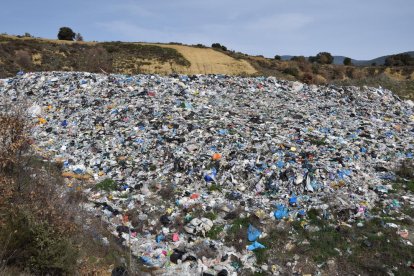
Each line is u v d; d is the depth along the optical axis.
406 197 9.86
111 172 11.62
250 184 10.69
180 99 17.05
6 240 6.26
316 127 14.59
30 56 39.44
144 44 53.19
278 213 9.41
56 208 8.03
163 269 7.87
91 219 9.08
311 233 8.74
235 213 9.43
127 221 9.45
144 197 10.25
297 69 49.59
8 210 6.82
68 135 14.07
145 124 14.23
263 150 12.05
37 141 13.45
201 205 9.82
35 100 17.23
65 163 12.02
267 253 8.31
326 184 10.39
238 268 7.93
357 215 9.16
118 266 7.52
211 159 11.63
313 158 11.66
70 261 6.73
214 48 57.41
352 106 18.89
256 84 20.88
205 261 8.11
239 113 15.87
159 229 9.18
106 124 14.57
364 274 7.65
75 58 42.53
